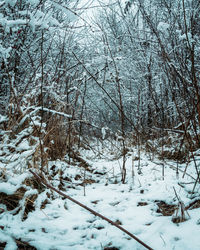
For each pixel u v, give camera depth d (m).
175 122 2.88
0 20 1.41
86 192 1.77
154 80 3.35
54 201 1.55
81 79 2.62
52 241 1.12
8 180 1.35
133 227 1.24
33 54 2.68
